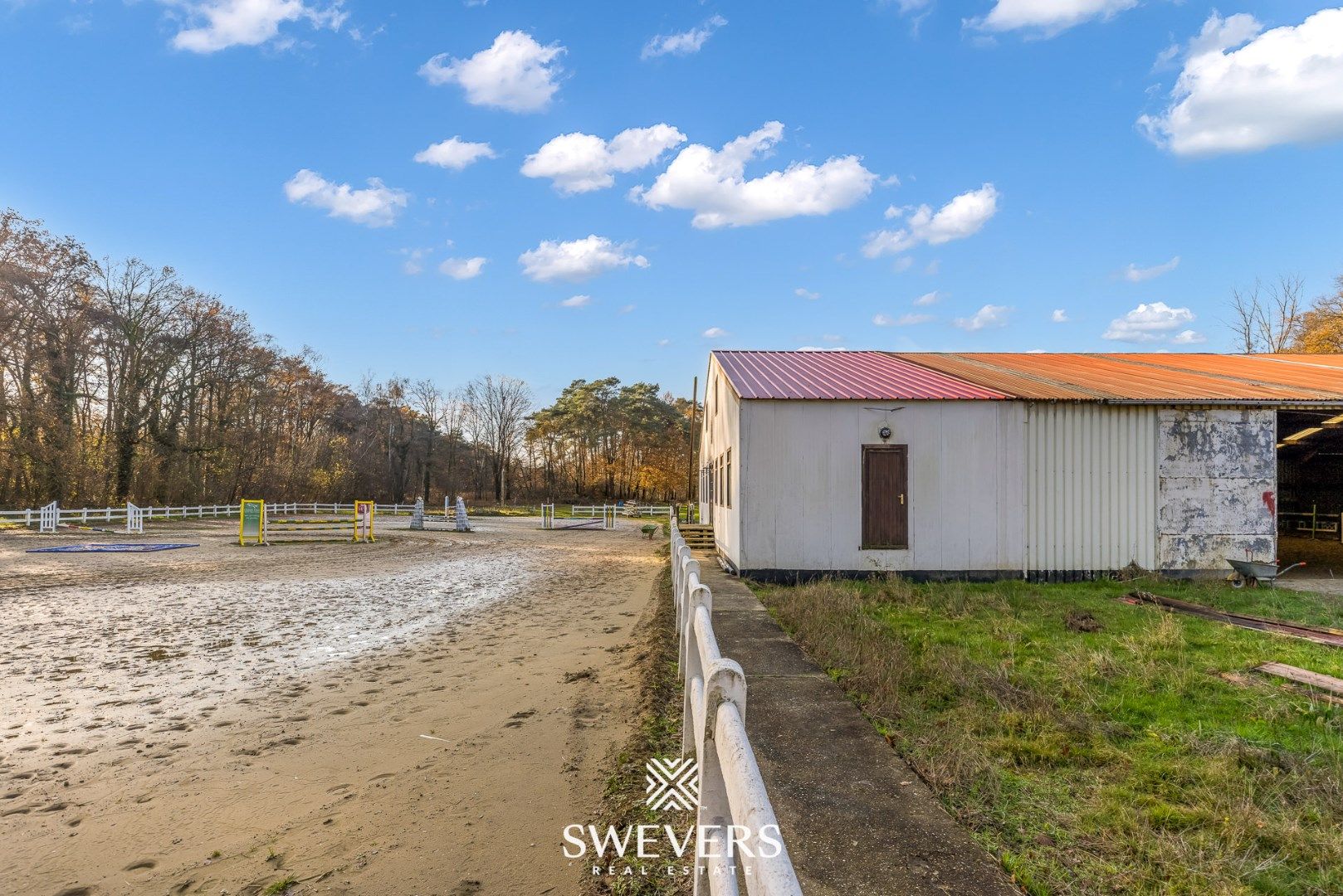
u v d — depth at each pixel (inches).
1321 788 153.3
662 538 1207.6
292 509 1770.4
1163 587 459.5
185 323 1633.9
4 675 284.5
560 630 382.9
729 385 567.2
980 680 231.9
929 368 643.5
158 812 162.7
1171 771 165.5
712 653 108.8
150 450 1542.8
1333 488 830.5
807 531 501.7
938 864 115.7
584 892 125.4
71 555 775.7
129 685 271.6
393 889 129.1
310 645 345.7
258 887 130.8
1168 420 510.6
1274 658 265.0
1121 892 115.9
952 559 501.0
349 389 2721.5
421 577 630.5
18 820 159.2
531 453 3147.1
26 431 1309.1
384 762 192.7
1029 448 504.4
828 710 198.2
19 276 1305.4
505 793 170.6
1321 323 1475.1
